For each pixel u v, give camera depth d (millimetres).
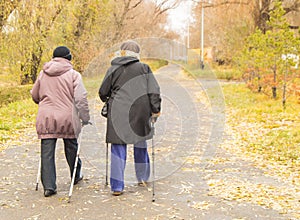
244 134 9250
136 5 26297
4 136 8875
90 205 4582
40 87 5035
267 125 10406
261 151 7469
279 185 5352
